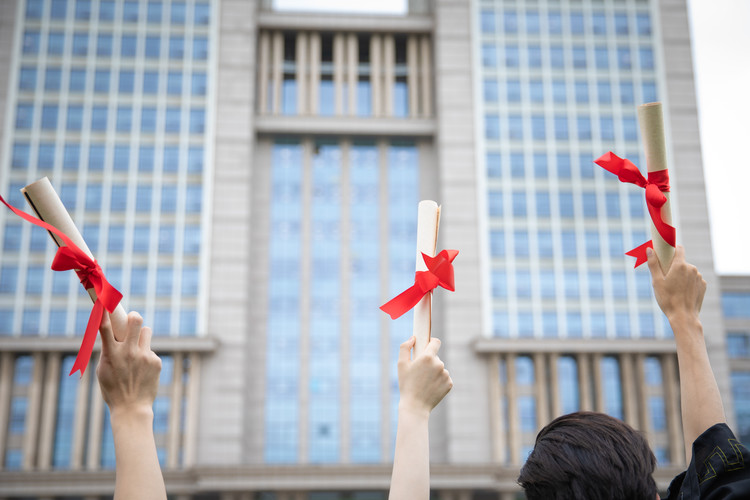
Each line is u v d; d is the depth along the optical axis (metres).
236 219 54.78
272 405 53.22
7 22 56.94
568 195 56.34
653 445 51.78
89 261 2.17
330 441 52.78
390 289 56.19
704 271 55.16
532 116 57.69
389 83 59.91
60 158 55.06
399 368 2.33
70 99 56.22
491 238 55.09
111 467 50.03
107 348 2.36
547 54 58.91
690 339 2.50
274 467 48.47
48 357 51.53
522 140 57.19
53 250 53.06
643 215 56.22
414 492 2.21
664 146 2.32
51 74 56.56
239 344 52.38
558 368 53.09
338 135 58.97
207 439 50.62
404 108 60.12
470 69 58.28
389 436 53.03
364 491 50.69
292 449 52.44
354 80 59.59
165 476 48.53
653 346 52.72
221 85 57.25
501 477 49.09
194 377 51.31
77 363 2.09
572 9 59.78
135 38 57.69
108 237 53.84
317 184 58.03
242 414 51.34
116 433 2.37
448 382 2.33
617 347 52.59
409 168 58.69
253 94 57.53
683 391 2.48
